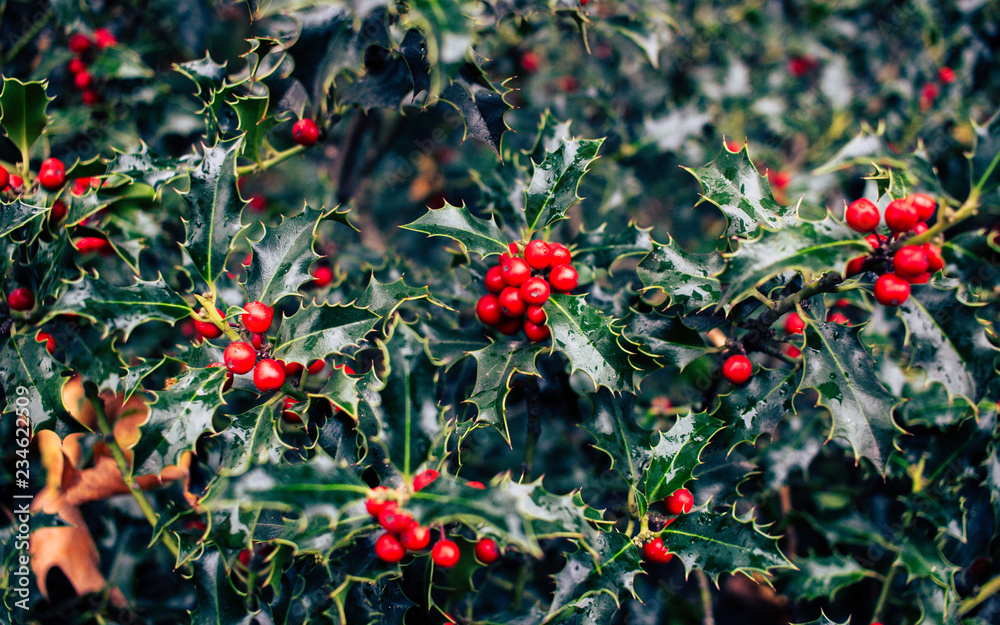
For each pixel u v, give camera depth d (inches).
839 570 20.5
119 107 22.6
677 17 25.5
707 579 21.5
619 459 18.5
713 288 17.9
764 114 25.6
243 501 15.5
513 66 24.9
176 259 21.1
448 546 16.2
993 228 22.3
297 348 16.9
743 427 18.3
